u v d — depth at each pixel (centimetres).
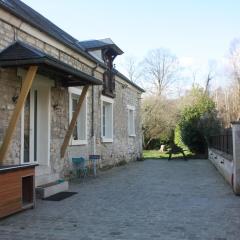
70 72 880
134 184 1051
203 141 2362
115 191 912
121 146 1803
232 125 907
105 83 1507
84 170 1227
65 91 1122
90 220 598
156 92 4191
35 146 999
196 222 587
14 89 834
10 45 777
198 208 701
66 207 704
